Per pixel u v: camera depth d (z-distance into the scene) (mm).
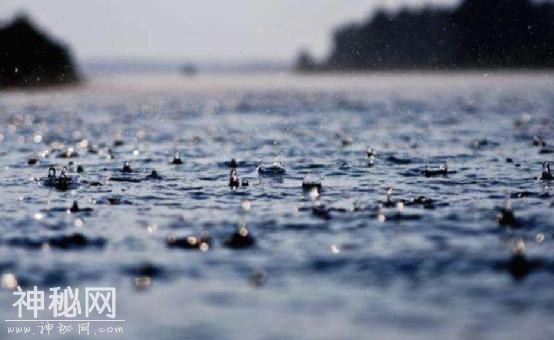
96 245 25703
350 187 37062
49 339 18219
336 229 27703
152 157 49688
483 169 43031
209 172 42562
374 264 22969
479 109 98625
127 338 17797
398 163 45938
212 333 17875
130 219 29828
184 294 20562
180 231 27672
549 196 34094
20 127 75812
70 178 40312
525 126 72250
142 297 20438
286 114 93812
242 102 123125
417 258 23562
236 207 32156
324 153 51375
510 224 28312
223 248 25094
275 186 37531
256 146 56344
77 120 85625
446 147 54469
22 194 35594
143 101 128250
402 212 30672
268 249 24875
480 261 23156
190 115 94000
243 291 20688
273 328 18062
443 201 33031
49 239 26547
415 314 18797
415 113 92312
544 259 23281
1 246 25609
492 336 17406
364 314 18812
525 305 19312
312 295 20297
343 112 95875
